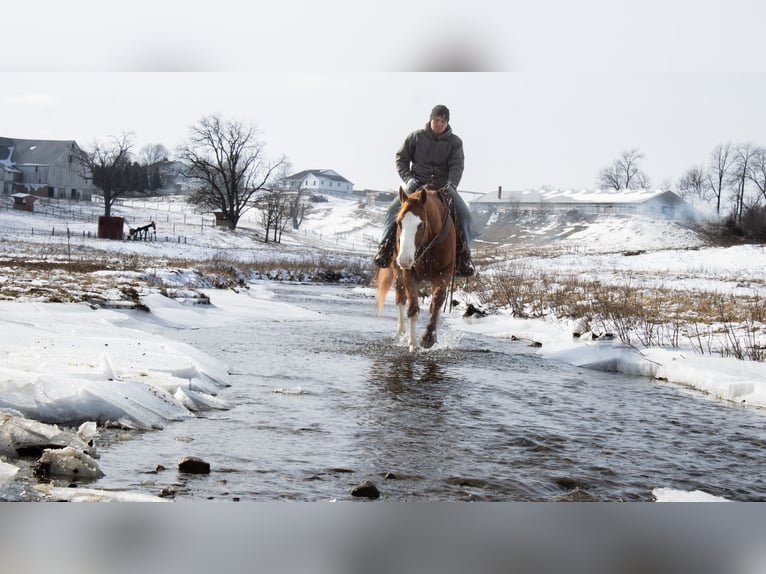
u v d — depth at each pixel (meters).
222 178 94.94
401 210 10.38
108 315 11.40
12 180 101.69
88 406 5.45
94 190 120.12
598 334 12.75
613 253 59.72
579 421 6.66
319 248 96.12
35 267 22.92
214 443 5.15
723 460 5.49
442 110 11.45
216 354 9.55
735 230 97.12
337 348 10.91
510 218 119.88
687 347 11.65
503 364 10.23
